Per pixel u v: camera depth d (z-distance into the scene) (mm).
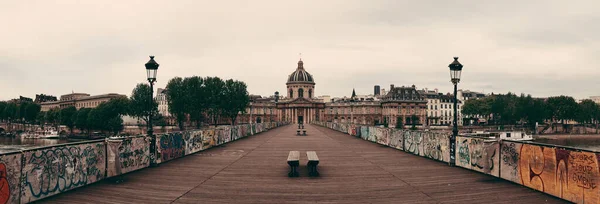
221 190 13789
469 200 12266
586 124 147750
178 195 12945
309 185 14727
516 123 147250
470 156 18047
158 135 20078
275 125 104125
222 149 29344
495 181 15305
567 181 11930
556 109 133500
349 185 14727
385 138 33250
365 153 26312
